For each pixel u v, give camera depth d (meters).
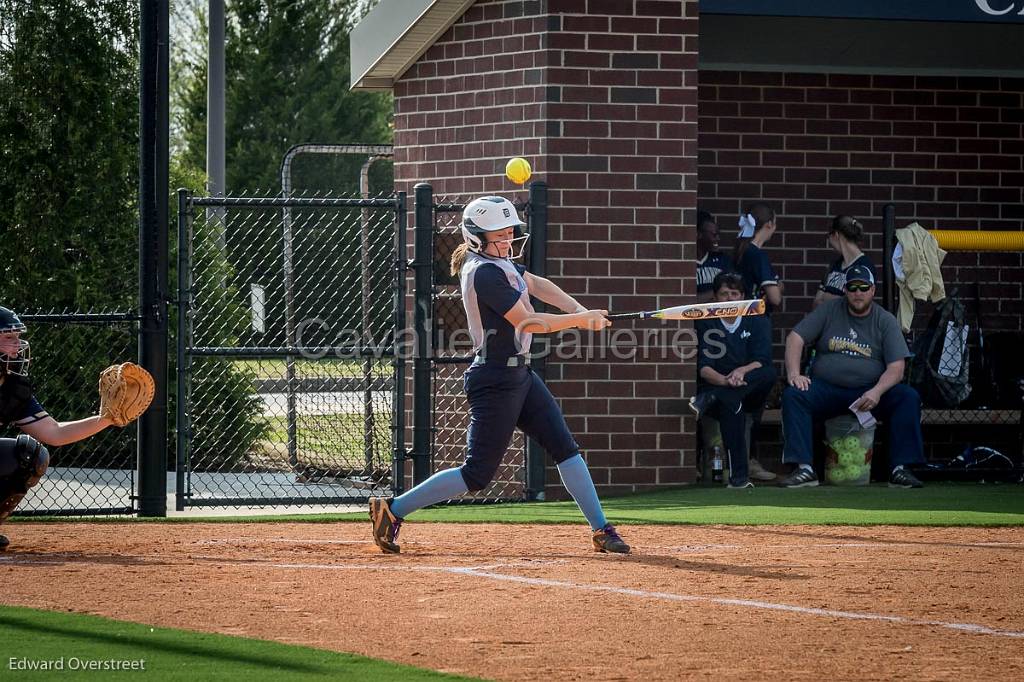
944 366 40.69
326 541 27.55
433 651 17.45
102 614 19.62
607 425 37.47
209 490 40.16
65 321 33.03
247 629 18.69
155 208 33.34
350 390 48.34
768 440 44.38
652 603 20.48
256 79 122.25
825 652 17.58
